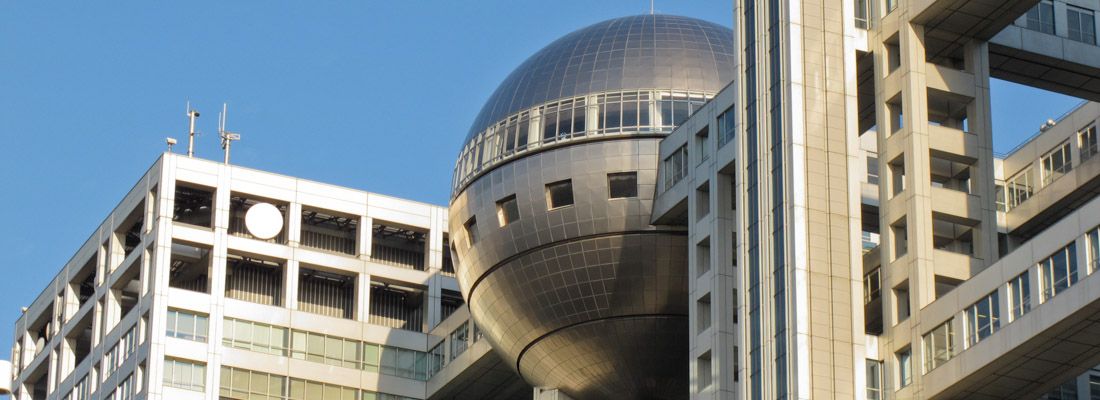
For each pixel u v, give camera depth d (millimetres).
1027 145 103125
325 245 128625
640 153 99562
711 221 93375
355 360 124312
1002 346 79500
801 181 87250
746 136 91000
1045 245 78500
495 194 102250
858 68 91250
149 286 121562
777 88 89688
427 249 128875
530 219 100625
